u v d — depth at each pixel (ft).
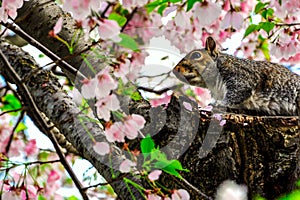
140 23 20.51
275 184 16.02
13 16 16.87
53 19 19.62
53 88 17.24
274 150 16.42
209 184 16.26
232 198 15.98
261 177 16.14
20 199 15.70
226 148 16.37
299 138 15.76
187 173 16.37
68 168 14.37
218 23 26.78
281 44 22.47
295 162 16.06
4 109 26.76
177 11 16.94
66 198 25.48
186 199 14.30
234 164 16.28
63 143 21.16
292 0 21.39
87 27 14.03
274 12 21.94
